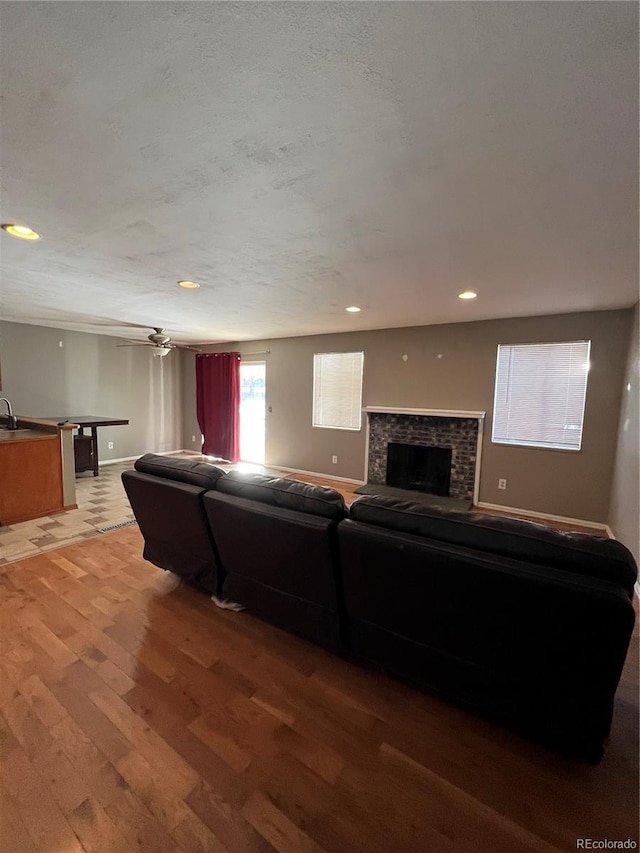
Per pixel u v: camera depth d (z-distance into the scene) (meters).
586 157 1.32
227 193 1.62
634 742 1.48
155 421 7.24
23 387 5.39
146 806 1.22
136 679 1.75
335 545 1.64
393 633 1.65
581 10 0.80
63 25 0.86
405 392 5.02
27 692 1.66
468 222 1.85
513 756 1.41
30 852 1.09
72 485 4.15
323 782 1.31
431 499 4.67
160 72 0.99
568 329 3.97
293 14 0.83
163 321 4.82
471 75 0.98
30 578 2.65
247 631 2.11
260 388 6.79
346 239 2.08
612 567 1.19
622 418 3.59
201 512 2.10
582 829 1.17
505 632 1.35
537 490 4.25
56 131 1.22
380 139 1.25
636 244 2.06
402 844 1.13
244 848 1.11
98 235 2.07
